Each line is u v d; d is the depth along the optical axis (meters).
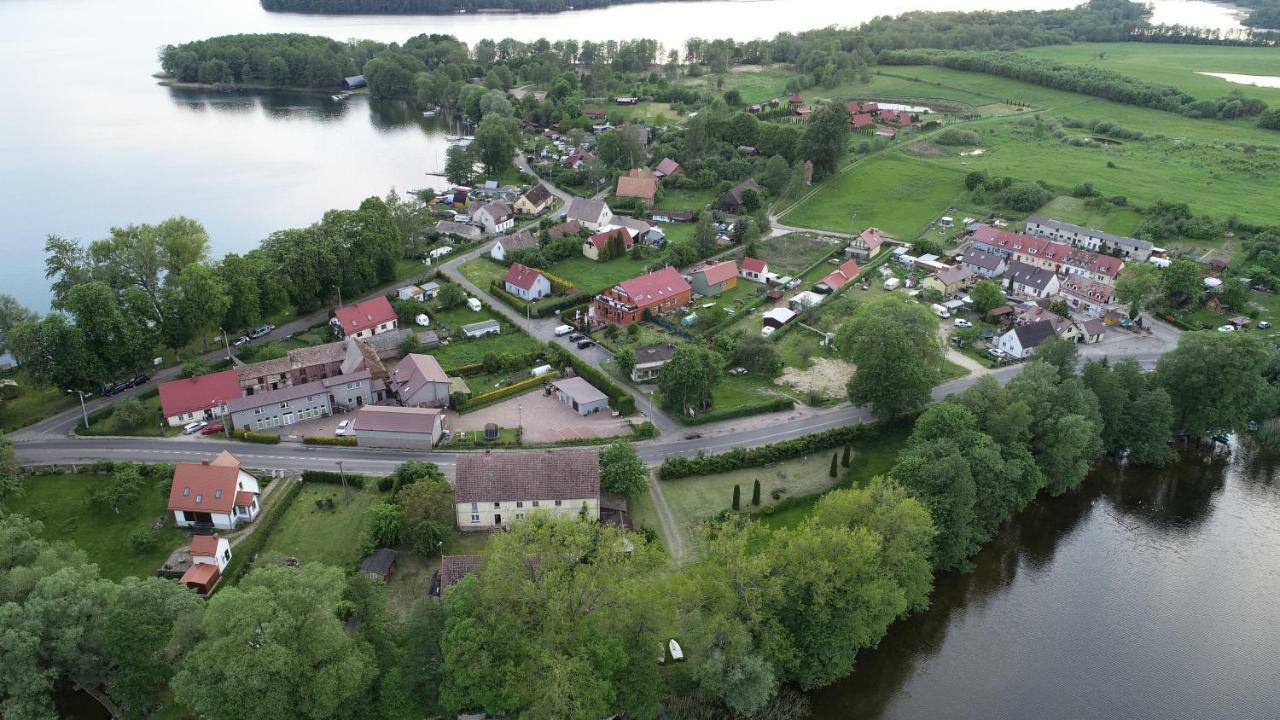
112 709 81.56
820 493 116.75
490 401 137.88
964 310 179.38
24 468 114.00
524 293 177.50
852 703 88.69
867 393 128.12
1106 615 101.69
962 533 102.50
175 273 159.75
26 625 73.69
